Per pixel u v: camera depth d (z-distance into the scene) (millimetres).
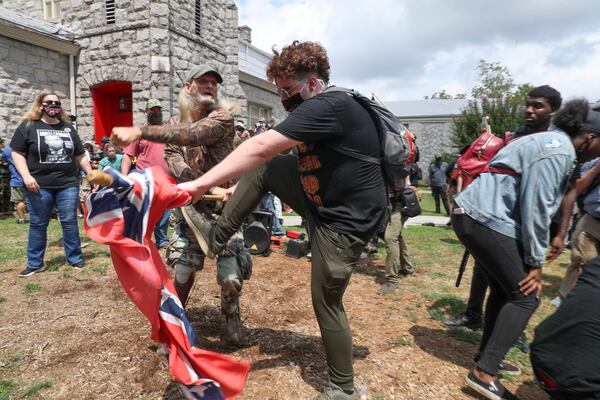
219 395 1771
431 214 12992
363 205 1985
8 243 6000
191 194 1785
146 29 10703
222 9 13594
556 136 2150
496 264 2244
